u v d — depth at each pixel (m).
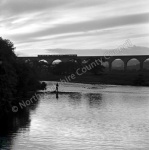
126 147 44.78
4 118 66.12
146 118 68.69
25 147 43.88
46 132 53.28
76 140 48.28
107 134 52.62
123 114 74.12
